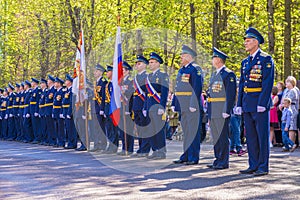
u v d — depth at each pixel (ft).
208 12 65.05
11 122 60.80
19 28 95.50
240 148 39.01
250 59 29.14
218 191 23.67
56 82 50.29
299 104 43.68
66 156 39.29
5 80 100.63
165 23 65.72
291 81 42.91
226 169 30.76
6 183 26.73
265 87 28.19
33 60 97.19
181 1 64.59
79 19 77.15
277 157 36.94
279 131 46.70
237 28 69.41
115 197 22.57
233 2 67.67
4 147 48.98
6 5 95.40
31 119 56.03
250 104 28.66
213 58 31.65
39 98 54.60
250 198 22.06
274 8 65.77
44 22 86.58
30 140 56.44
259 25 62.69
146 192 23.61
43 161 35.86
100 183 26.30
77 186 25.50
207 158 36.04
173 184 25.66
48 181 27.14
